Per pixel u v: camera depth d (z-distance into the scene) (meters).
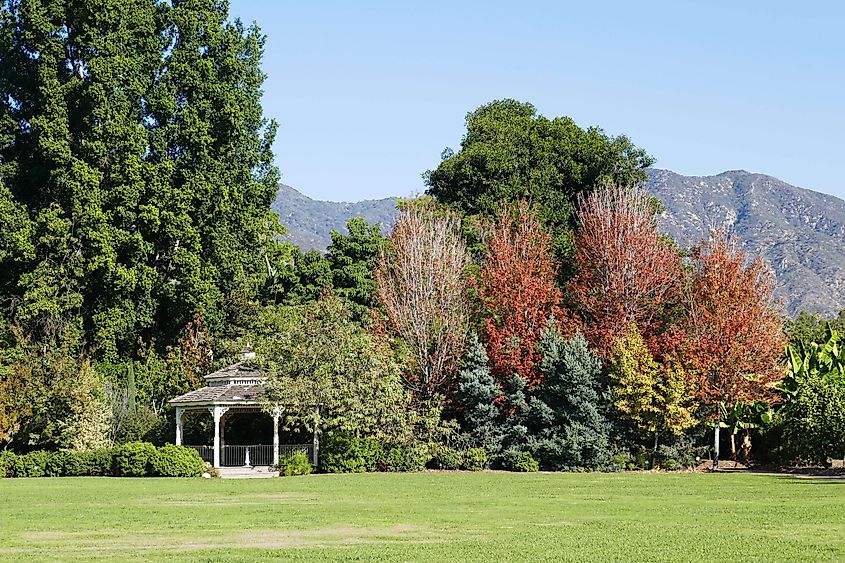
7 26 54.12
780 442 40.78
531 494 27.45
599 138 67.50
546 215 62.78
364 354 40.25
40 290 49.81
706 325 42.91
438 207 64.12
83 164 51.44
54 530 18.92
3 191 52.22
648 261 46.56
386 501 25.30
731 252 44.84
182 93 56.50
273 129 60.47
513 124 69.56
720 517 20.47
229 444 48.81
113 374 50.66
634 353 41.59
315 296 58.97
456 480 34.19
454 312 45.53
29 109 55.53
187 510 22.89
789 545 15.93
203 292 53.91
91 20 52.91
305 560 14.66
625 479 34.25
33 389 42.88
